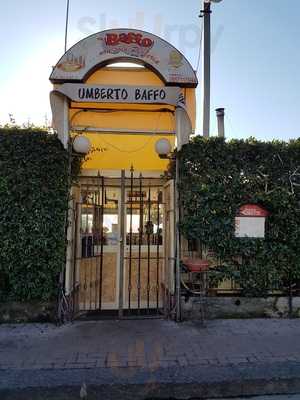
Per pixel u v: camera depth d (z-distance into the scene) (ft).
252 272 19.85
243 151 20.04
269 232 19.97
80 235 20.90
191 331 17.79
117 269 21.83
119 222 21.47
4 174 18.28
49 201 18.37
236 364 14.26
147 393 12.91
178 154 19.84
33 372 13.44
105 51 19.12
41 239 18.19
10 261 18.24
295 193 20.20
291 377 13.44
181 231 19.67
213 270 19.95
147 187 22.00
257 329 18.17
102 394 12.76
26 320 18.74
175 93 18.78
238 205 19.77
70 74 18.92
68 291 18.81
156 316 19.69
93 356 14.84
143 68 20.44
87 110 20.97
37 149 18.49
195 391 13.03
